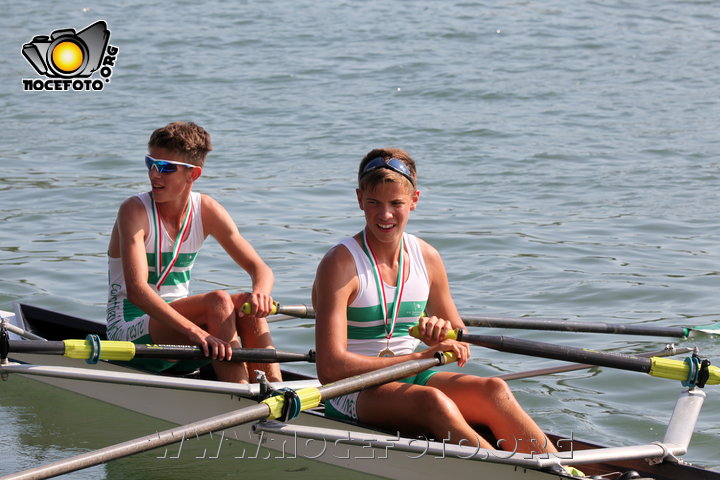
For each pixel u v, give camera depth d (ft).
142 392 73.41
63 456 66.95
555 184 151.53
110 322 75.05
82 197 142.41
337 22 311.68
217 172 157.99
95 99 220.23
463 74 241.14
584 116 201.05
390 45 277.44
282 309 71.46
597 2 345.92
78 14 331.16
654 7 338.75
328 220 130.41
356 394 59.67
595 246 119.44
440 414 54.85
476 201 141.59
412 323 61.72
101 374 65.21
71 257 114.52
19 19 323.78
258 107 210.18
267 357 68.28
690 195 144.36
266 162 164.76
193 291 102.68
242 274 109.40
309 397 54.08
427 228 127.13
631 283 105.29
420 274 61.41
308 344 89.71
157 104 214.07
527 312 96.27
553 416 73.41
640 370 63.62
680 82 234.79
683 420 61.36
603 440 68.85
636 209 137.08
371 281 59.52
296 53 269.03
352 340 61.05
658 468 57.16
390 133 186.39
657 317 94.79
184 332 66.95
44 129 191.72
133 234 70.33
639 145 177.06
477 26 303.27
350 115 201.77
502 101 214.48
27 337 80.69
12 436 70.54
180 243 72.64
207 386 64.95
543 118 199.21
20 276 107.34
